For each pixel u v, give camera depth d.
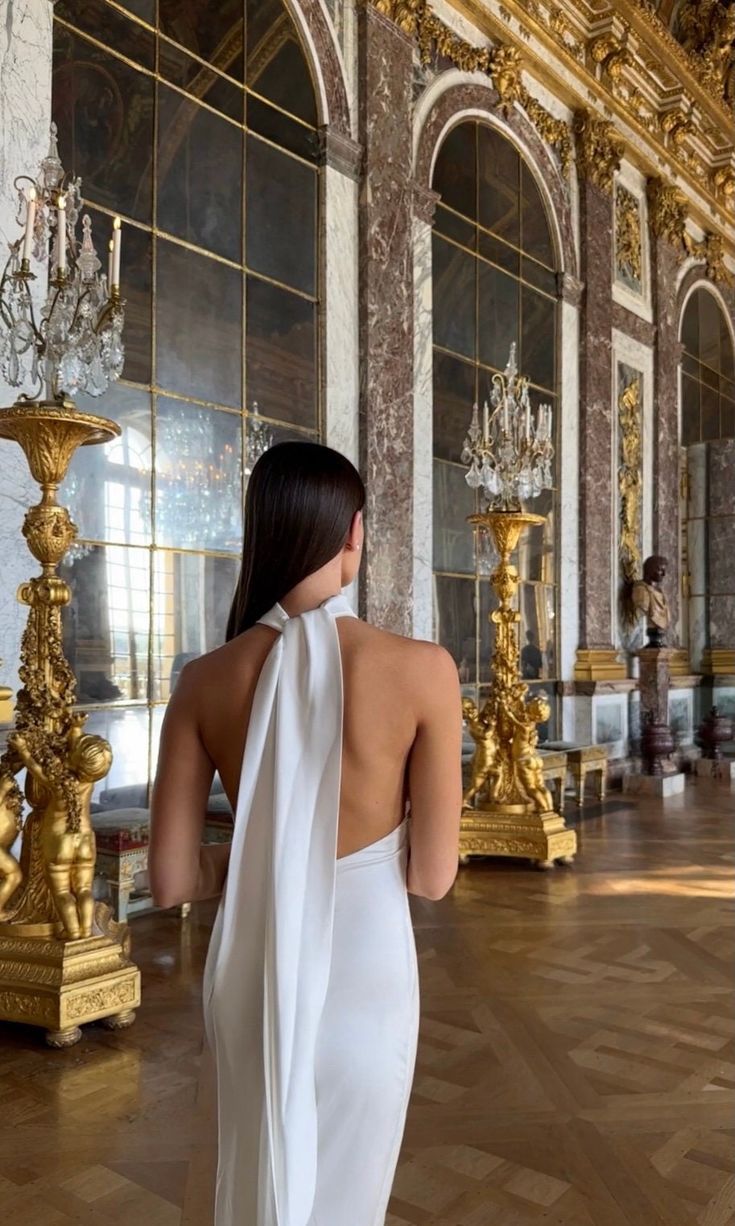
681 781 10.09
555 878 6.21
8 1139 2.86
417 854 1.32
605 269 10.88
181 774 1.35
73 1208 2.49
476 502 8.92
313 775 1.25
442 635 8.44
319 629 1.30
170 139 6.17
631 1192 2.57
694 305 13.54
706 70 12.05
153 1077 3.30
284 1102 1.18
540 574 9.87
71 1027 3.55
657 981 4.27
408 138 8.00
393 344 7.74
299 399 7.11
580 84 10.57
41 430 3.66
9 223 4.98
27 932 3.74
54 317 3.75
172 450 6.11
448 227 8.74
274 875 1.22
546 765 8.08
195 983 4.27
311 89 7.27
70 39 5.56
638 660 11.34
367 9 7.64
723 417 14.24
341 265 7.42
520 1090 3.20
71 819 3.75
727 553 13.16
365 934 1.27
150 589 5.93
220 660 1.35
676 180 12.86
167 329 6.11
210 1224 1.59
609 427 10.85
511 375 6.51
